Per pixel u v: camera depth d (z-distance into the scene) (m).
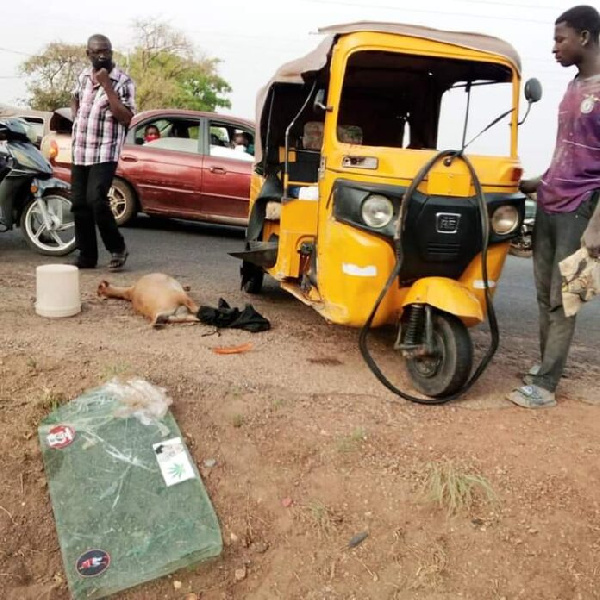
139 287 5.16
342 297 4.13
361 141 5.48
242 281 6.32
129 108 6.09
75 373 3.73
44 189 6.79
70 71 37.75
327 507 3.02
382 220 3.91
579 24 3.62
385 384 3.99
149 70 36.84
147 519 2.90
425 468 3.23
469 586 2.70
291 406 3.73
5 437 3.20
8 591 2.61
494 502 3.06
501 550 2.84
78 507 2.92
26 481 3.04
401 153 3.97
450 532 2.92
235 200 9.55
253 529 2.92
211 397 3.68
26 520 2.89
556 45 3.74
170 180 9.46
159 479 3.06
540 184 4.03
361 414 3.74
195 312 5.05
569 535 2.92
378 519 2.97
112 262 6.57
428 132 5.34
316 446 3.36
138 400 3.41
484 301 4.21
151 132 9.66
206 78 38.78
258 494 3.07
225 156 9.59
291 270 5.04
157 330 4.81
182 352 4.37
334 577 2.73
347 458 3.30
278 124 5.70
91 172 6.12
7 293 5.43
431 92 5.25
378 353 4.81
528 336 5.85
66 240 7.38
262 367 4.28
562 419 3.90
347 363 4.55
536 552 2.84
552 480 3.23
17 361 3.81
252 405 3.65
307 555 2.81
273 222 5.79
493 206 4.04
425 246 3.93
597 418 3.95
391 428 3.61
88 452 3.14
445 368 3.88
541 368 4.12
